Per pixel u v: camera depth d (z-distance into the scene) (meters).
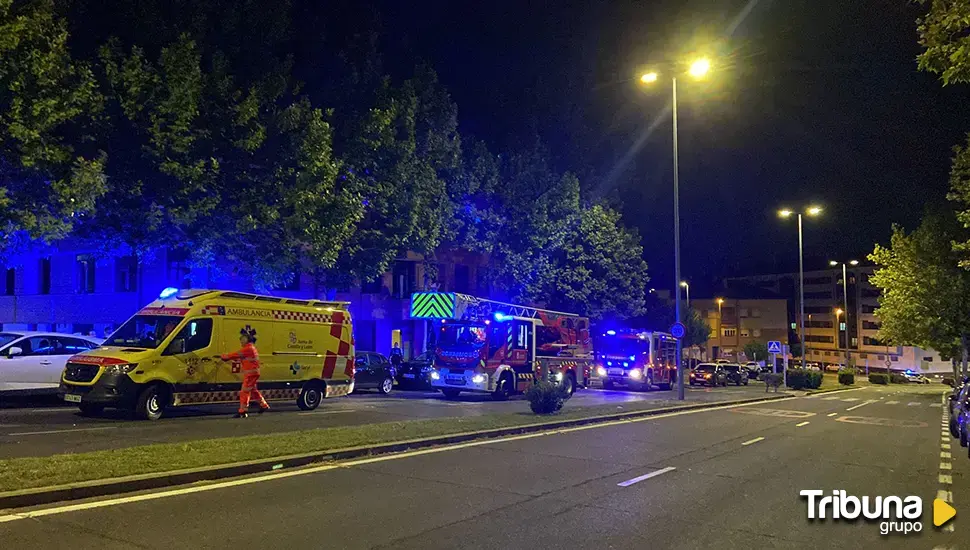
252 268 22.77
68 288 36.78
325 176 21.30
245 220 20.56
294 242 22.56
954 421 17.23
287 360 18.08
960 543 7.48
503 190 33.53
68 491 7.93
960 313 45.16
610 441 14.42
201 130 19.61
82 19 18.94
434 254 36.22
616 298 41.88
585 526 7.66
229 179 21.25
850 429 18.80
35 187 16.94
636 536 7.33
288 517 7.61
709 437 15.71
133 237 21.44
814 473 11.38
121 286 34.44
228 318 16.69
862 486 10.41
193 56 19.28
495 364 24.53
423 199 27.23
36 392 17.61
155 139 18.62
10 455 10.24
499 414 17.75
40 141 15.73
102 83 18.30
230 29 21.25
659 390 36.38
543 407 18.12
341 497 8.63
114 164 19.02
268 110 21.69
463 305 25.06
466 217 32.72
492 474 10.43
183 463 9.41
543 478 10.25
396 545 6.75
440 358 24.94
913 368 90.81
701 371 46.81
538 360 26.88
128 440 11.92
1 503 7.40
